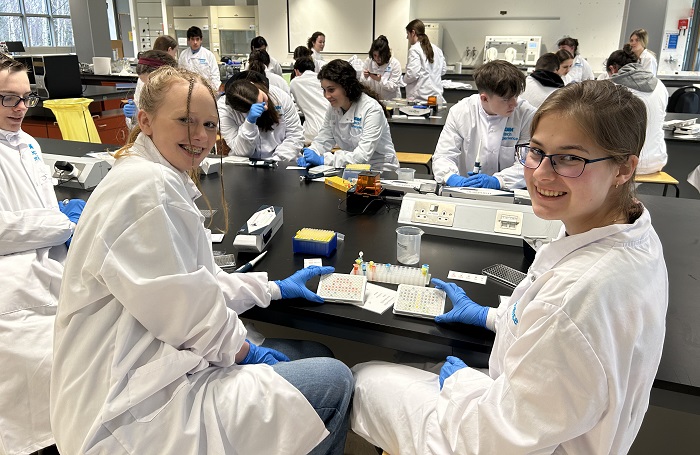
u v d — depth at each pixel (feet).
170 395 3.07
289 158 9.41
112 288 2.88
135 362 3.03
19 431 4.34
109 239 2.87
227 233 5.37
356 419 3.71
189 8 27.73
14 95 5.23
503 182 7.05
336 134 9.53
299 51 18.35
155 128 3.27
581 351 2.31
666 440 4.38
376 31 25.02
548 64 11.43
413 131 13.97
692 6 21.71
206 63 21.47
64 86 13.87
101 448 2.87
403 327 3.68
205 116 3.27
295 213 6.06
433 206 5.54
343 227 5.59
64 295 3.07
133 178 2.99
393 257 4.81
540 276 2.73
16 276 4.51
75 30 28.27
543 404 2.46
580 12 22.58
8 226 4.58
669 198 6.78
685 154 12.50
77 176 6.95
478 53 24.47
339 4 25.17
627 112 2.39
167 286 2.95
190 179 3.71
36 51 28.63
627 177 2.55
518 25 23.57
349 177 7.43
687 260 4.82
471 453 2.78
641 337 2.40
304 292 3.99
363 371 3.84
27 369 4.28
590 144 2.43
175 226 3.06
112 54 29.35
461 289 4.03
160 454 2.99
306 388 3.42
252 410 3.18
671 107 16.07
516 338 2.79
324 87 8.79
